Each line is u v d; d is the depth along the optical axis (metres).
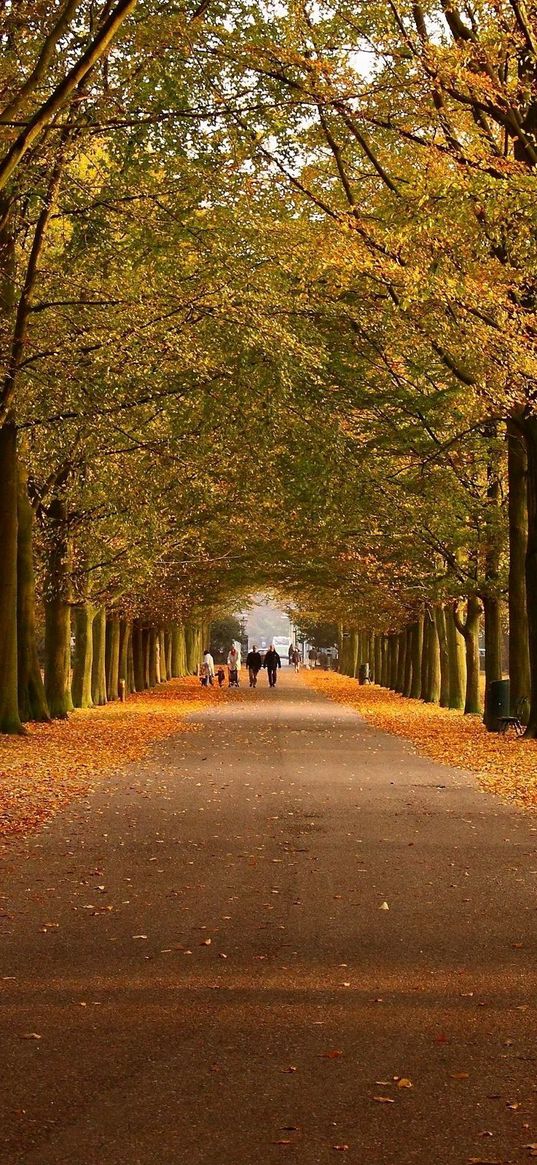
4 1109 5.88
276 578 51.31
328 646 123.75
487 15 22.50
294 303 24.66
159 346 22.77
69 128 20.47
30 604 33.06
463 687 47.34
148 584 45.59
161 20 21.05
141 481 29.34
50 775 21.48
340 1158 5.34
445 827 15.44
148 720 39.03
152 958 8.88
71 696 43.59
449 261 20.72
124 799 18.34
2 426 25.12
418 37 22.38
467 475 31.98
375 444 26.84
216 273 23.28
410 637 61.16
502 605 38.84
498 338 19.88
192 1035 7.04
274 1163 5.28
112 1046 6.83
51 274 23.77
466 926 9.93
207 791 19.45
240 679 93.94
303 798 18.52
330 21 23.36
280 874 12.22
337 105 22.47
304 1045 6.87
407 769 23.23
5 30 19.11
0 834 14.64
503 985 8.16
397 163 22.53
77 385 23.11
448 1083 6.27
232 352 23.34
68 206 23.47
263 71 22.47
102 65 21.17
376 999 7.82
